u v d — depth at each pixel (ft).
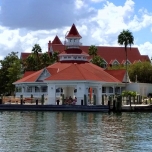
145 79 479.41
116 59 642.22
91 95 338.54
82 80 310.24
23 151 132.87
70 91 349.61
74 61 402.11
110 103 285.43
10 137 159.33
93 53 555.69
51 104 305.94
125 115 258.98
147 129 185.47
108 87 388.98
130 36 450.30
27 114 265.13
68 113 272.72
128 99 310.65
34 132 173.58
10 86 455.22
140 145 143.54
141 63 491.72
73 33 414.41
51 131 176.86
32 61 502.79
